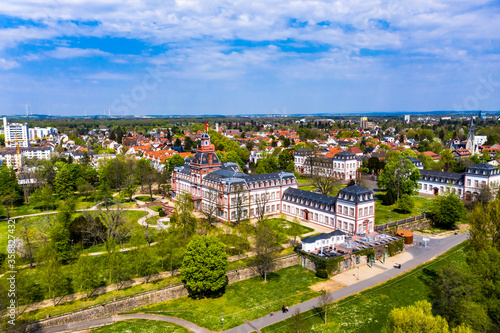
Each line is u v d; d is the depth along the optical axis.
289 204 143.00
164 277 90.06
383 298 80.75
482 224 89.50
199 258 80.38
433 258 102.88
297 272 96.06
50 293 80.50
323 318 73.31
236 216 132.38
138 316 75.19
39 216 141.50
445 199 128.75
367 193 117.12
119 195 176.62
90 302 76.81
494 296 68.69
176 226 114.62
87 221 112.44
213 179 140.25
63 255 96.25
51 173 189.62
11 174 168.62
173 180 174.12
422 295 81.81
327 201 127.12
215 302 81.12
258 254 97.12
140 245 92.62
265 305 79.31
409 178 158.88
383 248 103.94
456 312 65.62
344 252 98.12
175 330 69.31
